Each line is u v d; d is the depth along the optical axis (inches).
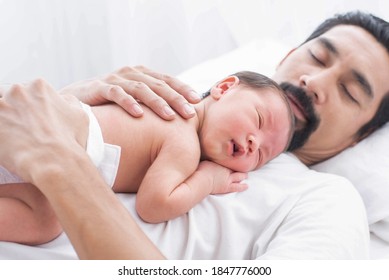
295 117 51.0
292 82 52.3
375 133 54.6
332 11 78.2
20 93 34.8
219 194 41.8
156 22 81.7
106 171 37.2
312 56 52.8
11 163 31.7
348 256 37.9
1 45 73.5
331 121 51.3
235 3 81.3
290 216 41.3
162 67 84.4
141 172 40.0
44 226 33.8
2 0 71.8
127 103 39.9
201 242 38.5
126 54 80.5
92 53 79.4
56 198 29.1
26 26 74.2
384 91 51.6
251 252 40.8
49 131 32.6
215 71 69.2
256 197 42.1
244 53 74.0
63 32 77.3
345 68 50.4
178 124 40.8
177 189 37.7
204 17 83.6
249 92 44.7
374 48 51.3
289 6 79.8
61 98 36.4
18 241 33.9
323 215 40.4
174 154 38.8
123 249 28.1
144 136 39.4
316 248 37.3
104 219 28.8
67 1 75.6
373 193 49.1
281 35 82.0
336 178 45.8
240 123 42.5
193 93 44.4
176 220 39.1
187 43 83.6
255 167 45.5
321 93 50.0
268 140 44.4
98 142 36.3
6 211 32.8
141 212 37.2
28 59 75.8
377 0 75.7
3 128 32.9
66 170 30.2
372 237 48.9
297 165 48.5
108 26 77.6
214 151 42.6
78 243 28.3
